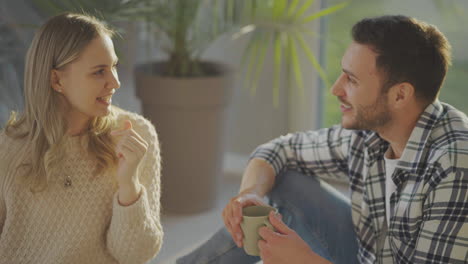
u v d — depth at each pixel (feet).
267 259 4.04
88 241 4.24
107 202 4.26
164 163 8.69
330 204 5.08
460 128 4.16
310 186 5.18
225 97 8.61
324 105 10.00
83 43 3.94
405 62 4.17
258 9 9.13
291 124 10.12
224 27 8.87
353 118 4.48
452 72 8.91
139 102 10.26
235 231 4.27
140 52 9.99
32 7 8.68
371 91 4.31
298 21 8.58
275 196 5.35
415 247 4.13
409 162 4.29
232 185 10.08
